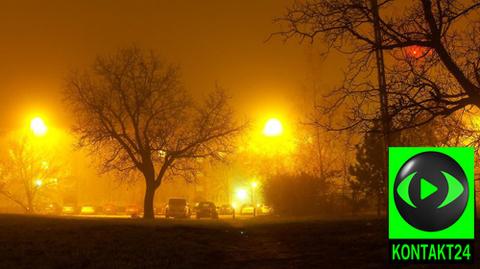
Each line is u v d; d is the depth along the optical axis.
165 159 45.91
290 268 16.81
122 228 26.67
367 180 38.38
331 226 25.33
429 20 15.52
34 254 20.05
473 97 15.23
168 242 22.31
